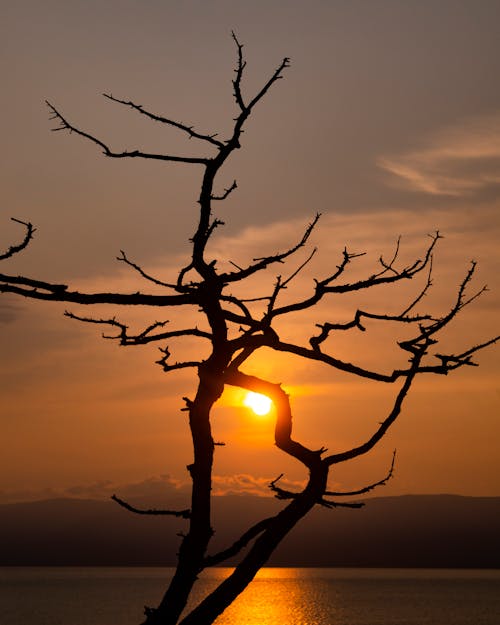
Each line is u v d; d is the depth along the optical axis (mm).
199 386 8195
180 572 7469
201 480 7777
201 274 8398
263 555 7539
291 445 8133
